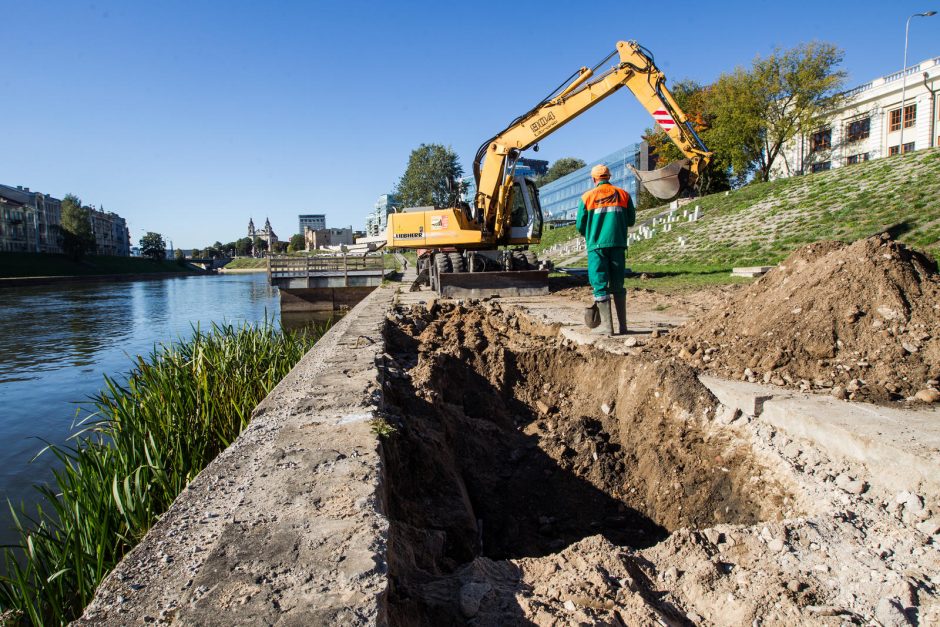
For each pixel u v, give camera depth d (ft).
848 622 6.51
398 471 11.68
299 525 7.71
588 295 40.04
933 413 10.51
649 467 13.66
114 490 13.19
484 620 6.96
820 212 71.26
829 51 117.19
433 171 194.59
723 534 8.59
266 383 23.80
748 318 16.12
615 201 20.26
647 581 7.86
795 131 123.03
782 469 10.52
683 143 37.96
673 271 61.52
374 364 17.84
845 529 8.26
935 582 6.95
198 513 8.27
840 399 11.67
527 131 46.44
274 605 5.96
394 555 7.86
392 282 74.74
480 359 20.40
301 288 82.33
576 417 17.02
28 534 13.10
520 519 13.83
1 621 10.59
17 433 30.94
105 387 41.16
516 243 51.29
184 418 18.80
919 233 52.42
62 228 247.09
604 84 41.60
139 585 6.53
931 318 13.08
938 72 105.81
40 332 68.03
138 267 297.53
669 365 14.84
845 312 14.05
